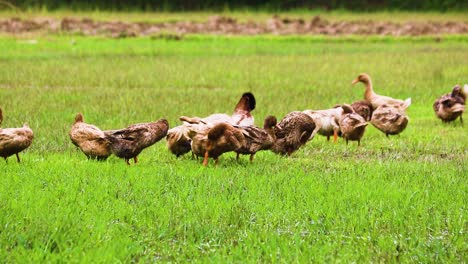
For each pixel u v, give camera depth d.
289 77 56.72
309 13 134.50
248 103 29.58
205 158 25.27
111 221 18.27
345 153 28.95
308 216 19.09
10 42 86.12
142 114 37.03
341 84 52.31
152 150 28.83
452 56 74.25
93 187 21.41
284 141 27.56
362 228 18.16
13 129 24.33
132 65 65.00
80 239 16.55
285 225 18.42
